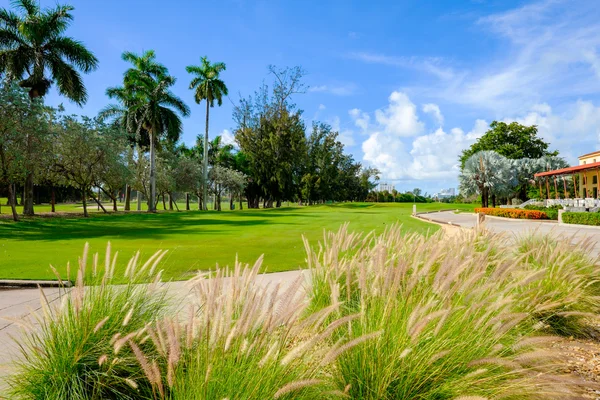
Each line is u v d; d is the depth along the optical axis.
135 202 88.62
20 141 24.00
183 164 53.94
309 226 21.97
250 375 1.97
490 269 4.52
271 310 2.02
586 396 2.74
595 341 3.98
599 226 21.92
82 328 2.57
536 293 4.00
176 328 1.95
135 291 3.06
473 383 2.32
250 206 69.44
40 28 28.34
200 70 51.88
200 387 1.92
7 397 2.48
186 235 16.86
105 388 2.54
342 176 92.25
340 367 2.51
